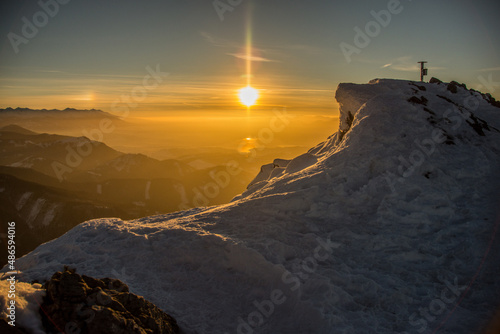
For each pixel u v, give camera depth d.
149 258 14.27
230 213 17.39
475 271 12.73
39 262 14.48
